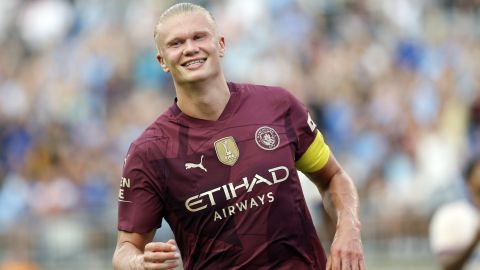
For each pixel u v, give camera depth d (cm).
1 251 3322
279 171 1249
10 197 3775
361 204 3111
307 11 4009
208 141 1249
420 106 3506
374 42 3850
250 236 1234
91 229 3272
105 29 4247
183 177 1246
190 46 1230
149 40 4053
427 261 2978
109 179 3666
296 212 1254
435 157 3325
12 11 4547
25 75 4288
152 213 1263
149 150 1256
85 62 4144
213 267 1251
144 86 3947
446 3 4025
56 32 4416
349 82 3678
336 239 1252
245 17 4016
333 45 3869
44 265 3291
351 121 3509
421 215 3033
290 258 1246
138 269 1210
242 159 1245
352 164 3338
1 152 4019
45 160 3841
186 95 1255
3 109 4184
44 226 3316
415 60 3759
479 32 3928
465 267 1906
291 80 3722
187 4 1255
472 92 3578
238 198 1238
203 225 1245
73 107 4009
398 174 3297
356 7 3997
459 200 3000
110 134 3825
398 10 3981
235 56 3903
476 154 3225
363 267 1235
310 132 1298
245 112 1269
